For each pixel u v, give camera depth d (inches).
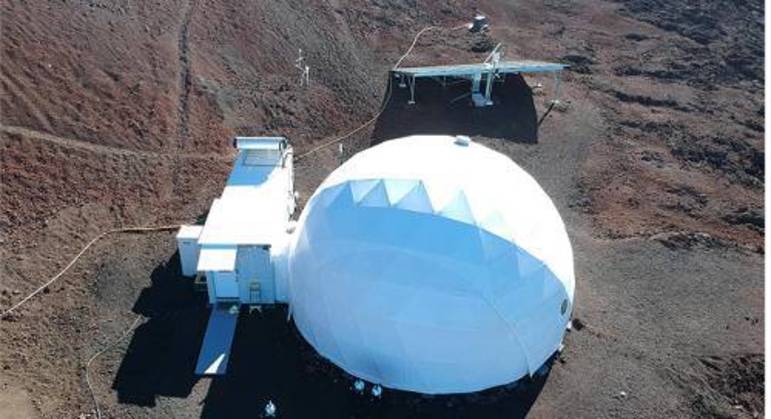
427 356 792.9
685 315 967.0
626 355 896.9
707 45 1883.6
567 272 864.9
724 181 1317.7
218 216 941.8
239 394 819.4
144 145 1224.2
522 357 821.2
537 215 864.3
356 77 1566.2
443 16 1936.5
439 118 1450.5
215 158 1244.5
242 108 1379.2
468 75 1513.3
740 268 1059.9
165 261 1008.2
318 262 833.5
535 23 1968.5
